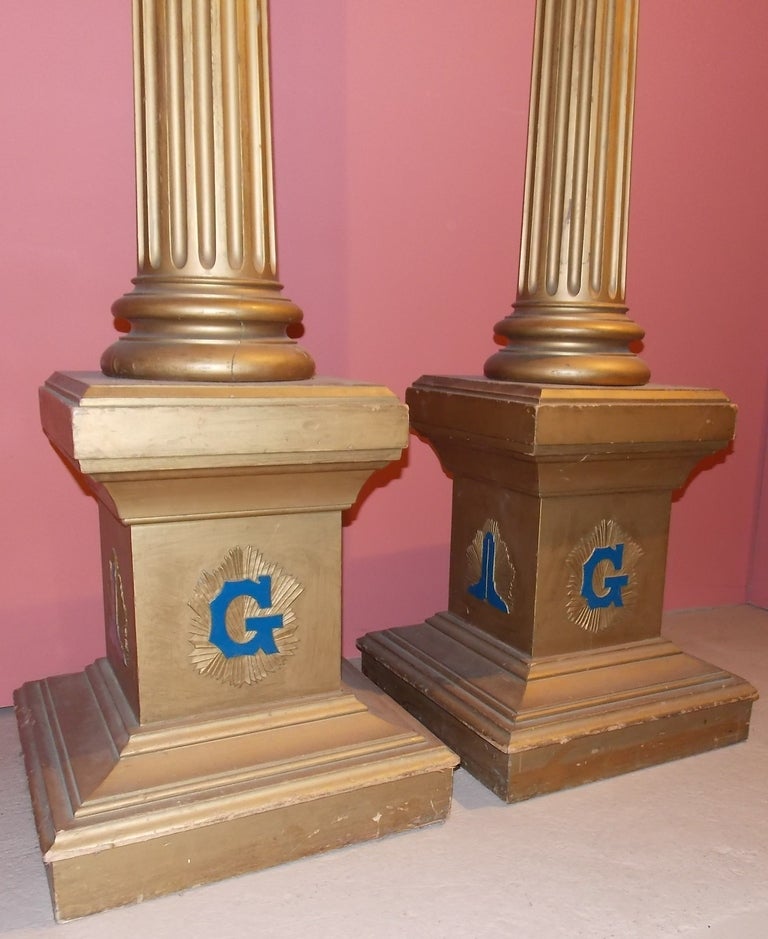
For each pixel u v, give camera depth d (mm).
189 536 1525
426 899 1446
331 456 1512
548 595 1912
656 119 2605
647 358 2771
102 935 1342
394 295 2367
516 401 1745
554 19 1859
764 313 2924
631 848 1608
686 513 2961
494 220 2451
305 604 1651
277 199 2191
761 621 2953
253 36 1555
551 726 1777
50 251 1995
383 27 2230
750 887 1504
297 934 1353
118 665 1765
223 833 1464
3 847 1573
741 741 2062
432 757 1639
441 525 2555
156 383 1452
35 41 1911
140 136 1583
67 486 2100
